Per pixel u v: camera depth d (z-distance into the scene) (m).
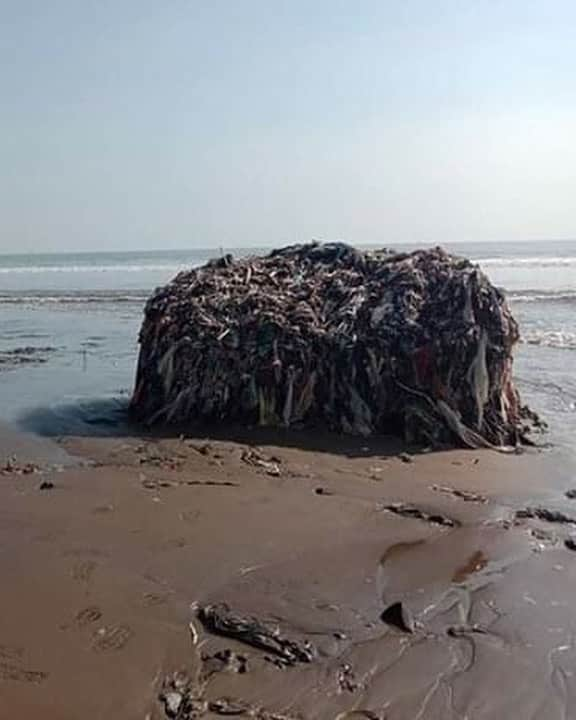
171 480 9.05
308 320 12.02
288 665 5.07
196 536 7.30
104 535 7.30
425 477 9.31
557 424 12.11
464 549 7.03
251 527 7.55
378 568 6.61
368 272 13.54
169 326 12.23
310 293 12.88
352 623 5.63
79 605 5.90
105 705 4.64
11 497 8.38
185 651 5.26
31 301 37.12
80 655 5.20
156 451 10.34
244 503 8.26
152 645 5.33
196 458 10.02
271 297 12.62
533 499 8.44
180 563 6.69
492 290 11.80
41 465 9.70
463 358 11.11
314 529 7.52
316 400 11.53
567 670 4.98
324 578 6.41
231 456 10.12
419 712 4.55
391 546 7.11
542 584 6.27
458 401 11.09
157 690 4.80
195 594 6.10
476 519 7.80
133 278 57.84
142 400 12.21
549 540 7.23
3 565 6.60
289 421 11.45
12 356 19.12
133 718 4.52
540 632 5.48
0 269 82.50
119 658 5.17
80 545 7.05
